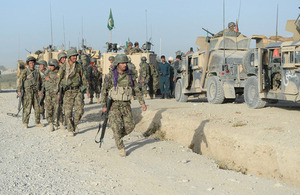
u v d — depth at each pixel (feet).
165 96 56.85
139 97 22.45
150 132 34.12
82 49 88.63
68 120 28.30
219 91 40.14
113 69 21.74
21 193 15.40
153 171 18.93
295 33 33.24
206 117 31.17
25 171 18.86
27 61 32.94
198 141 27.84
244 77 38.32
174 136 31.04
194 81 45.93
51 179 17.46
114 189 15.97
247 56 35.81
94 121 36.70
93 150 23.65
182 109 36.58
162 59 56.24
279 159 20.18
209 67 42.50
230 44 43.09
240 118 29.50
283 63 30.76
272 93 32.17
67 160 21.21
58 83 28.19
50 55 78.59
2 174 18.28
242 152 23.07
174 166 20.11
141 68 55.52
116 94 21.70
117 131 21.79
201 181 17.26
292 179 19.03
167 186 16.39
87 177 17.80
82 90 28.30
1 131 31.27
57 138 27.86
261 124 26.25
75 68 27.96
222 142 25.30
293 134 22.44
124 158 21.67
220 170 19.54
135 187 16.26
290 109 33.35
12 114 41.27
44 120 38.17
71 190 15.81
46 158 21.72
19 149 24.29
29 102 33.12
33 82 33.09
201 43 46.37
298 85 29.58
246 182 17.16
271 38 42.60
